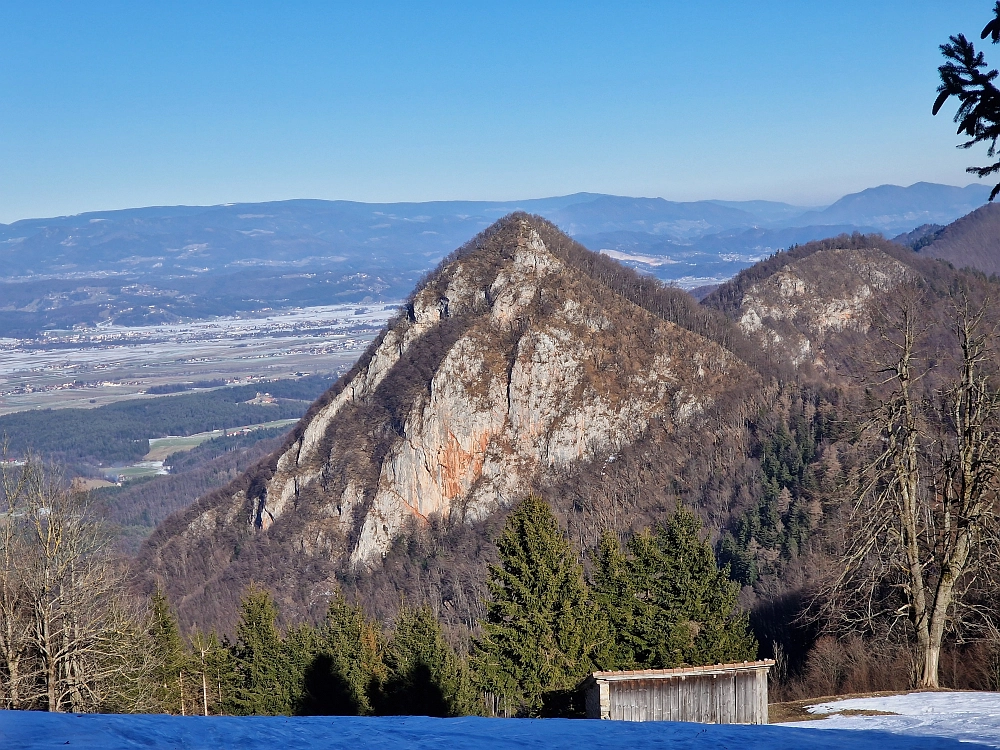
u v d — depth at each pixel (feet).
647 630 121.29
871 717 59.21
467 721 39.93
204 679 155.33
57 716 32.60
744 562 263.29
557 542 115.96
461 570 353.72
